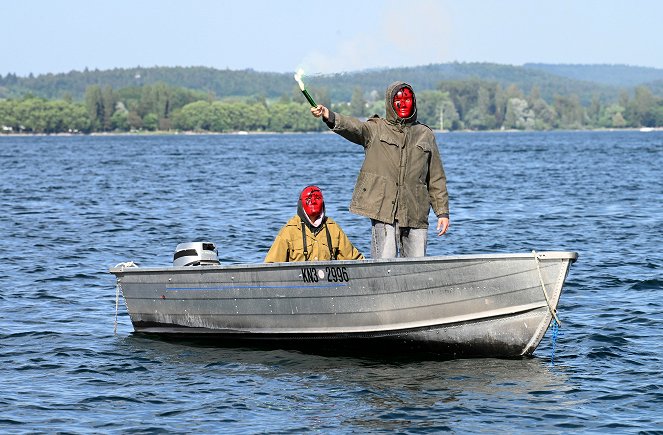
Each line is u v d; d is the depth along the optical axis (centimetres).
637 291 2675
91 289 2777
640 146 19888
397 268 1875
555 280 1820
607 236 4025
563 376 1823
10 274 3030
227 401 1681
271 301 2008
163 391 1747
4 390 1753
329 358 1969
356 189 1895
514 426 1552
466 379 1803
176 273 2116
